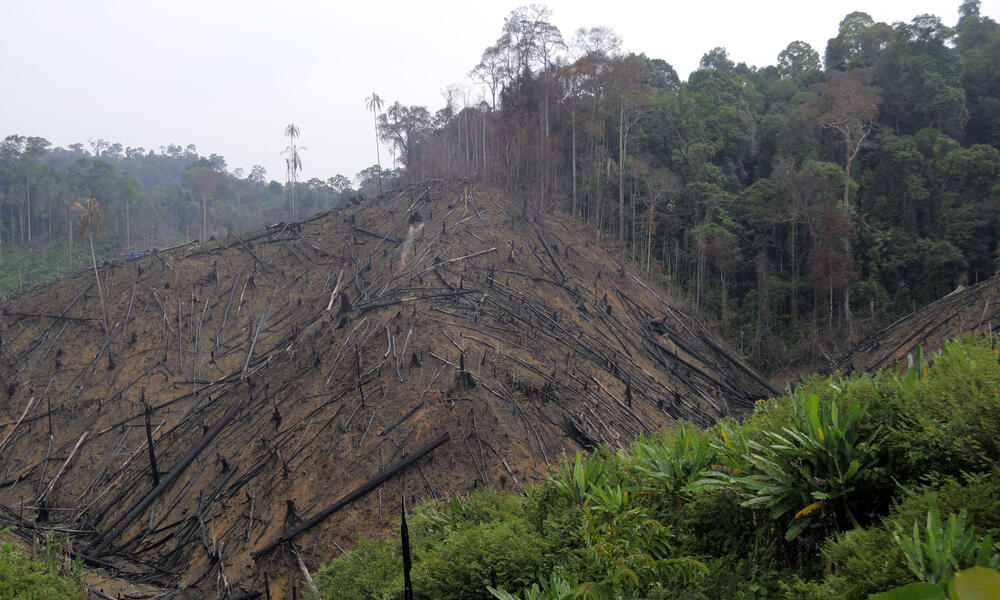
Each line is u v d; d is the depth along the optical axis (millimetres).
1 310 40531
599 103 56094
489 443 22750
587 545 7809
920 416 6188
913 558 4891
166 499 25828
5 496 28672
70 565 17203
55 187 87750
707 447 8242
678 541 7676
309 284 40250
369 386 26234
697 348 40781
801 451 6707
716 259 49625
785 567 6715
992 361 6242
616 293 41375
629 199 56188
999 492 5344
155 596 20172
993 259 42406
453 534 9953
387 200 48312
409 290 34812
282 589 19266
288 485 23109
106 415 32312
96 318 38375
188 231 99188
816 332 43094
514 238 42281
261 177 148125
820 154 58188
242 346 36156
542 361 29875
